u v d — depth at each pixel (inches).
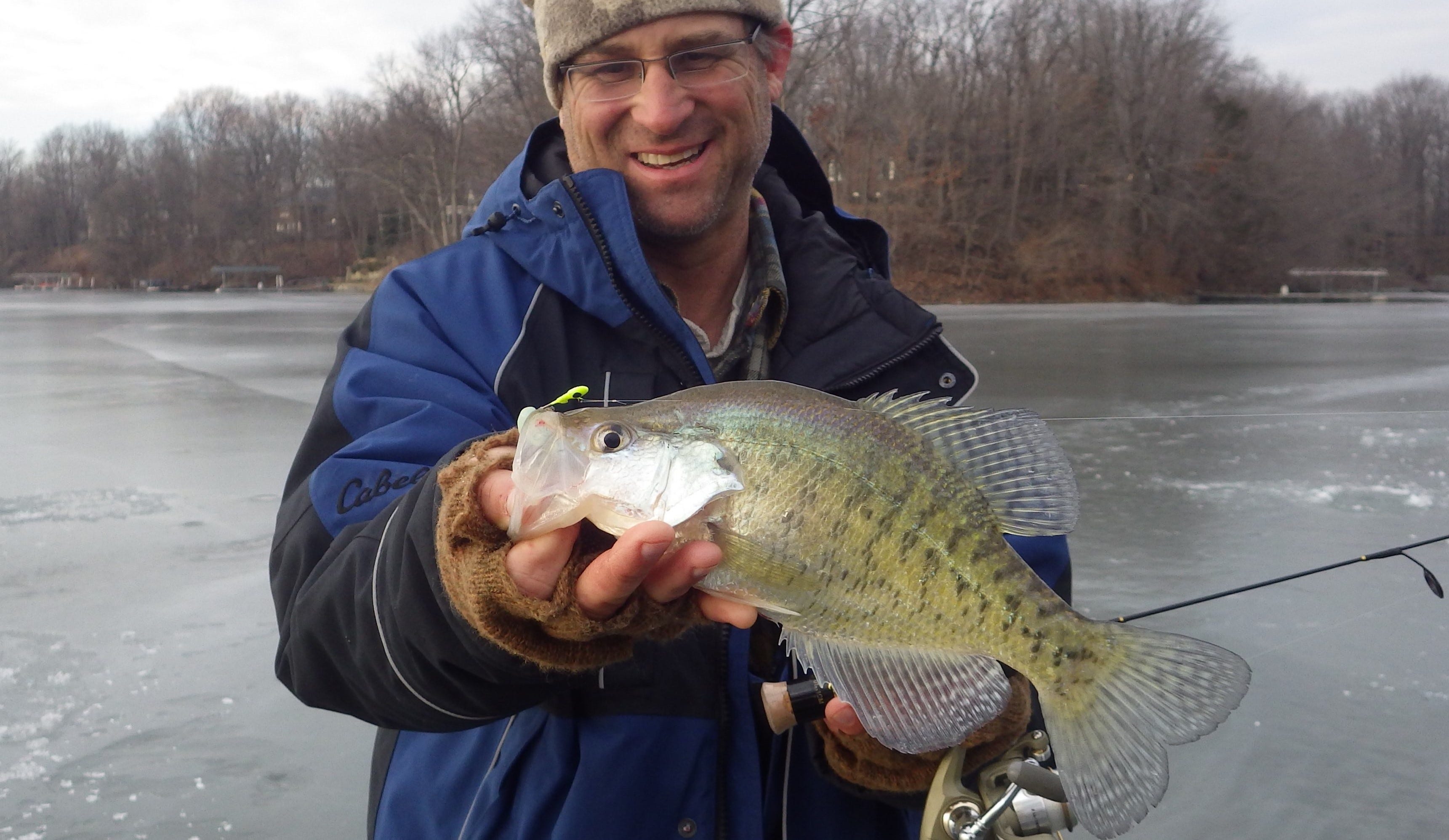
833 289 89.0
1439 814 136.6
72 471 335.3
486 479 54.2
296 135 3336.6
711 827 74.4
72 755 158.6
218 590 227.0
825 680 63.0
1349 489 290.8
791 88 1469.0
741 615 59.2
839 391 86.3
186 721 170.2
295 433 405.7
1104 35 2145.7
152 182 3358.8
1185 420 409.1
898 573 63.4
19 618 210.1
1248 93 2314.2
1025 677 80.3
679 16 80.8
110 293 2874.0
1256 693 167.9
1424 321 1155.3
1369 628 189.9
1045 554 84.4
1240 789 143.9
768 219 92.4
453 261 84.6
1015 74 2130.9
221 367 649.0
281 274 3129.9
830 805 80.6
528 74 1806.1
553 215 81.1
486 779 78.0
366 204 2982.3
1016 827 76.9
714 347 89.5
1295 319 1227.9
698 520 59.7
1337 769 148.0
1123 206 2069.4
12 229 3737.7
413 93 2145.7
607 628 54.1
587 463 59.0
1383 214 2672.2
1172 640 62.7
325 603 63.9
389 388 76.6
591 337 83.1
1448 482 299.7
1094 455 343.3
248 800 148.4
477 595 53.5
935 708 63.0
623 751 74.3
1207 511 270.2
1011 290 1963.6
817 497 61.8
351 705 67.6
